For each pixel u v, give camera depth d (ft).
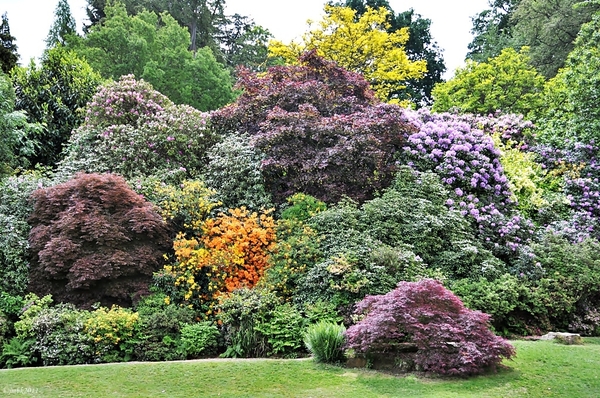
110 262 26.71
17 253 27.48
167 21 88.53
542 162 44.80
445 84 76.33
